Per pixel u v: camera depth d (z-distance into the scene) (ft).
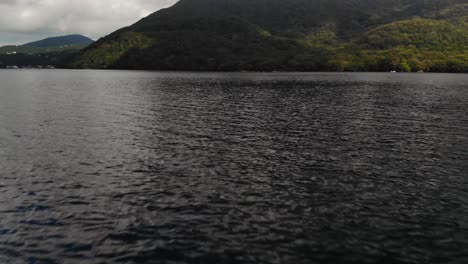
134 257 48.11
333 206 65.62
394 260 48.16
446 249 51.01
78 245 51.06
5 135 120.78
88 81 440.86
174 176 81.15
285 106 201.87
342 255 49.19
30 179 77.82
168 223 58.08
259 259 47.85
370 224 58.54
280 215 61.46
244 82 425.69
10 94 265.95
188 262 47.03
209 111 180.75
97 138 117.70
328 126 142.82
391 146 110.83
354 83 407.85
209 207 64.49
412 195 71.26
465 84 392.06
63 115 164.55
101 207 63.98
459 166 90.58
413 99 240.53
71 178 78.95
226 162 92.63
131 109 185.47
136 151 102.06
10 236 53.26
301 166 89.86
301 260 47.78
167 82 421.59
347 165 91.20
